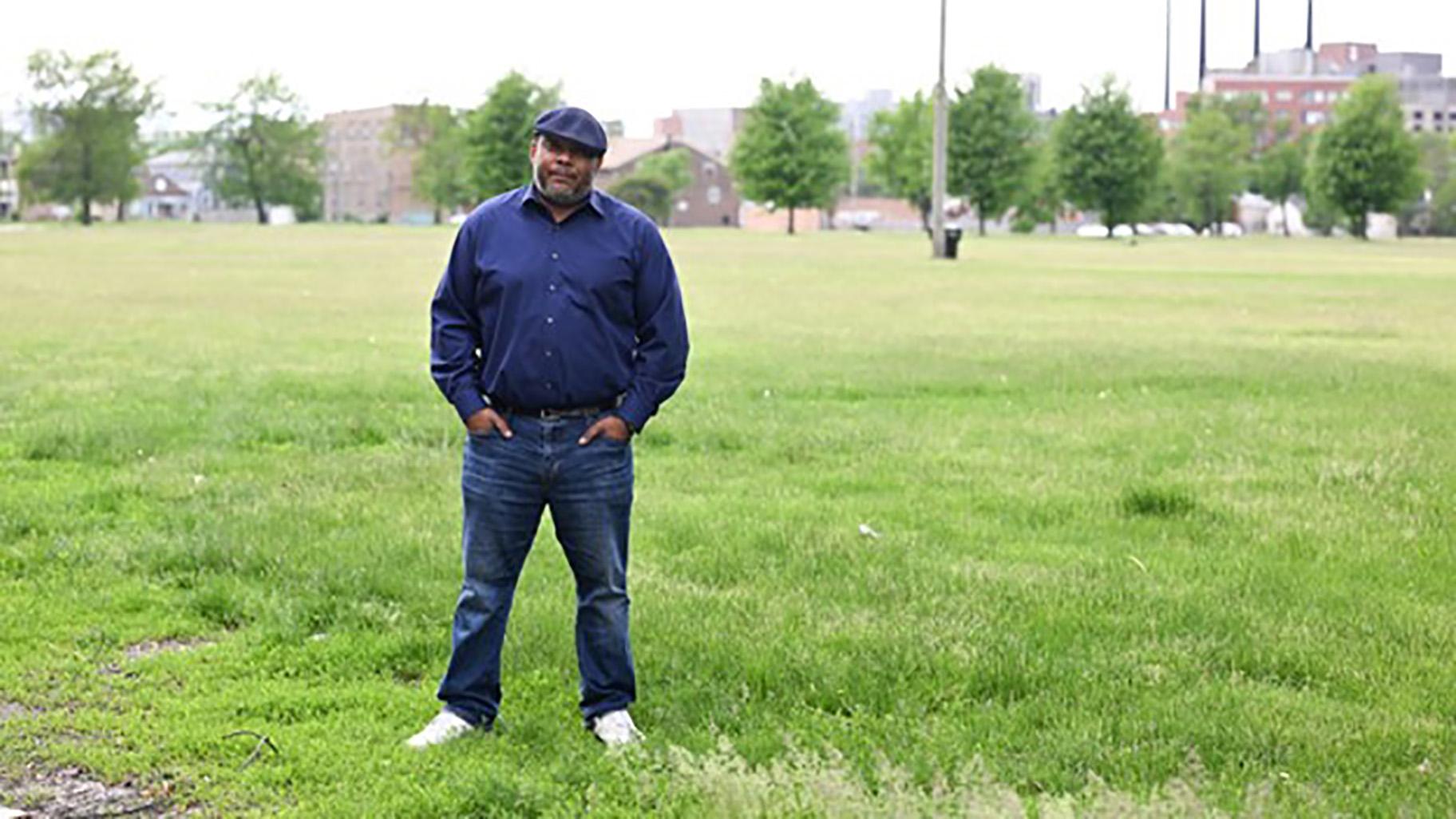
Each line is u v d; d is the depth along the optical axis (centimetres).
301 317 2356
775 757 509
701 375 1614
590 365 528
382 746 539
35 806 493
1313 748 529
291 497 944
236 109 12619
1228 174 11331
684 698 582
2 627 678
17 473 1032
